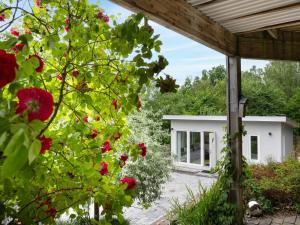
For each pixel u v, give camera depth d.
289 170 5.42
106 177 1.34
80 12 1.38
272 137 10.48
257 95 18.38
